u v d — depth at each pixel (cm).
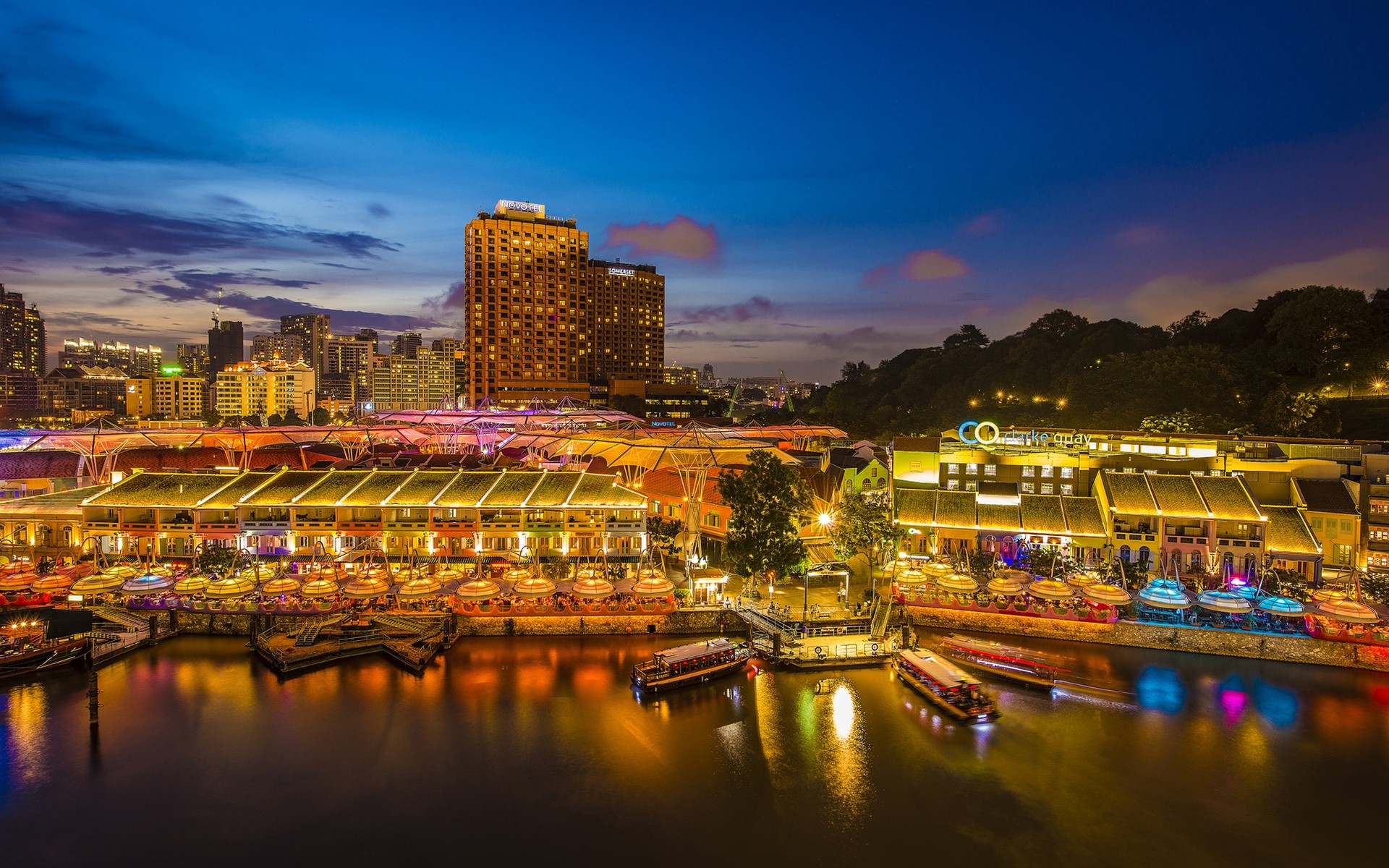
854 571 9038
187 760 5150
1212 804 4719
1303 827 4497
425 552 8506
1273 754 5259
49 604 7594
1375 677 6359
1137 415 14700
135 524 8556
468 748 5319
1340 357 16312
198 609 7300
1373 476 8144
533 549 8494
